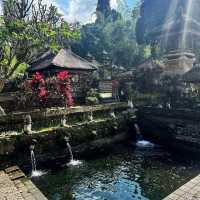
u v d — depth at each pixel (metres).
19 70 22.66
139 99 23.09
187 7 28.44
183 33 27.14
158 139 16.91
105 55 46.88
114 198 9.03
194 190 7.43
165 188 9.80
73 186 10.00
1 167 10.77
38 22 16.98
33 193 7.54
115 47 58.00
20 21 15.88
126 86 25.00
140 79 26.38
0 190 7.76
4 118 11.64
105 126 15.59
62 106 15.98
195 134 14.57
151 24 32.19
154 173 11.47
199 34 27.53
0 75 17.30
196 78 20.56
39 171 11.65
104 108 16.41
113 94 23.42
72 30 18.47
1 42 16.22
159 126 16.92
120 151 15.06
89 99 20.16
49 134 12.50
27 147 11.65
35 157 11.87
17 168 9.82
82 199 8.96
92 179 10.77
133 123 18.03
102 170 11.87
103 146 15.34
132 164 12.73
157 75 25.88
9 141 11.11
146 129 17.81
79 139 13.85
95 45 59.09
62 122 13.62
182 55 26.33
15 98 15.55
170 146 15.97
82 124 14.22
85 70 24.61
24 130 12.04
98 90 22.98
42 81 15.52
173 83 23.12
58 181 10.52
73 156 13.50
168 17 30.08
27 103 15.37
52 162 12.49
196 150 14.36
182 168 12.14
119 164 12.72
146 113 17.97
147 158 13.79
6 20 16.59
